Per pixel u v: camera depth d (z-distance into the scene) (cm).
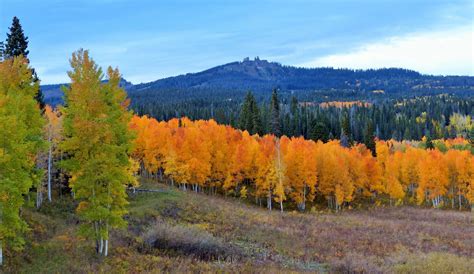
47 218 3209
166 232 2959
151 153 5784
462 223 5003
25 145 1977
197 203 4719
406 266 2567
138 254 2600
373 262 2802
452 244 3553
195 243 2914
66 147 2230
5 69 2545
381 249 3328
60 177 4216
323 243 3531
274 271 2491
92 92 2300
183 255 2772
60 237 2691
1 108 1931
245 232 3744
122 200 2394
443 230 4297
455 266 2528
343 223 4638
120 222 2361
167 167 5697
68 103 2347
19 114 2198
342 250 3316
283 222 4491
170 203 4472
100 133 2234
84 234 2328
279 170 5794
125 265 2292
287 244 3462
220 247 2978
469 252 3234
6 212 1905
